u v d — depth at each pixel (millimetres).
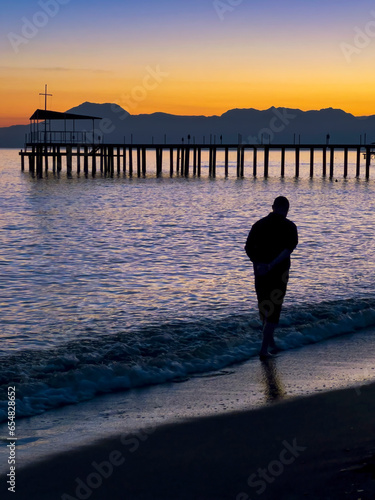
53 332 9211
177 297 11711
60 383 6520
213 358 7484
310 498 3938
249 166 107562
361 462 4438
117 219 28844
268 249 7379
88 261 16578
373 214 30922
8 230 24484
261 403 5984
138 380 6711
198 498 4098
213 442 5047
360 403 5926
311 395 6188
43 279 13875
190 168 97812
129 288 12680
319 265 14961
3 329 9391
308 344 8180
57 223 27078
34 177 63719
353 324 9125
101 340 8141
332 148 64375
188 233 23359
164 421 5555
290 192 48062
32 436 5254
